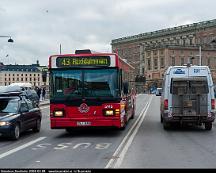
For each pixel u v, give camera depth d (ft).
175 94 60.13
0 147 44.91
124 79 59.77
